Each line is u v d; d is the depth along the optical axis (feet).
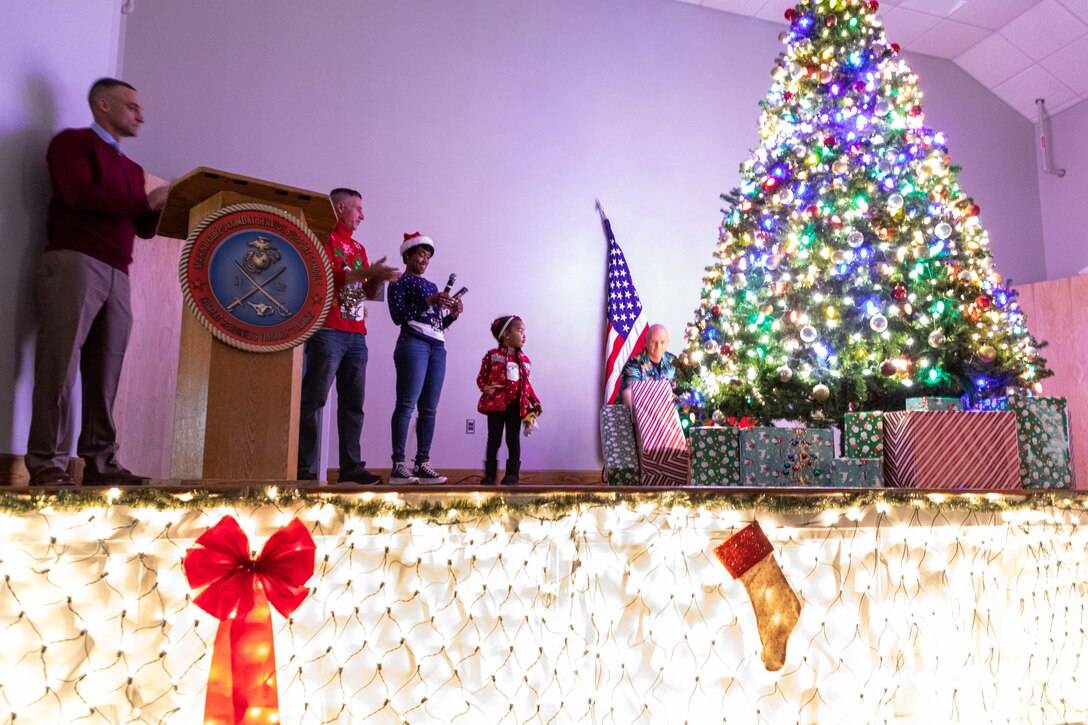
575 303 21.81
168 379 15.56
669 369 14.83
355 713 6.38
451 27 21.33
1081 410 24.93
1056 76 26.71
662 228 23.00
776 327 13.23
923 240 12.88
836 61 14.34
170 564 6.01
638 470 11.50
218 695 5.71
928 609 8.17
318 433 11.19
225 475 7.29
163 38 18.57
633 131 23.03
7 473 7.68
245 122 19.06
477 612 6.79
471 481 19.94
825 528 7.92
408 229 20.29
